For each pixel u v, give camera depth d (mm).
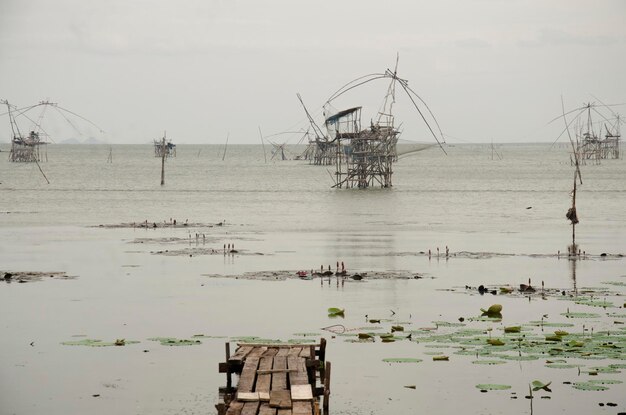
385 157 132375
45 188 125750
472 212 88500
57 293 39406
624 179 157750
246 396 21391
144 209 91062
